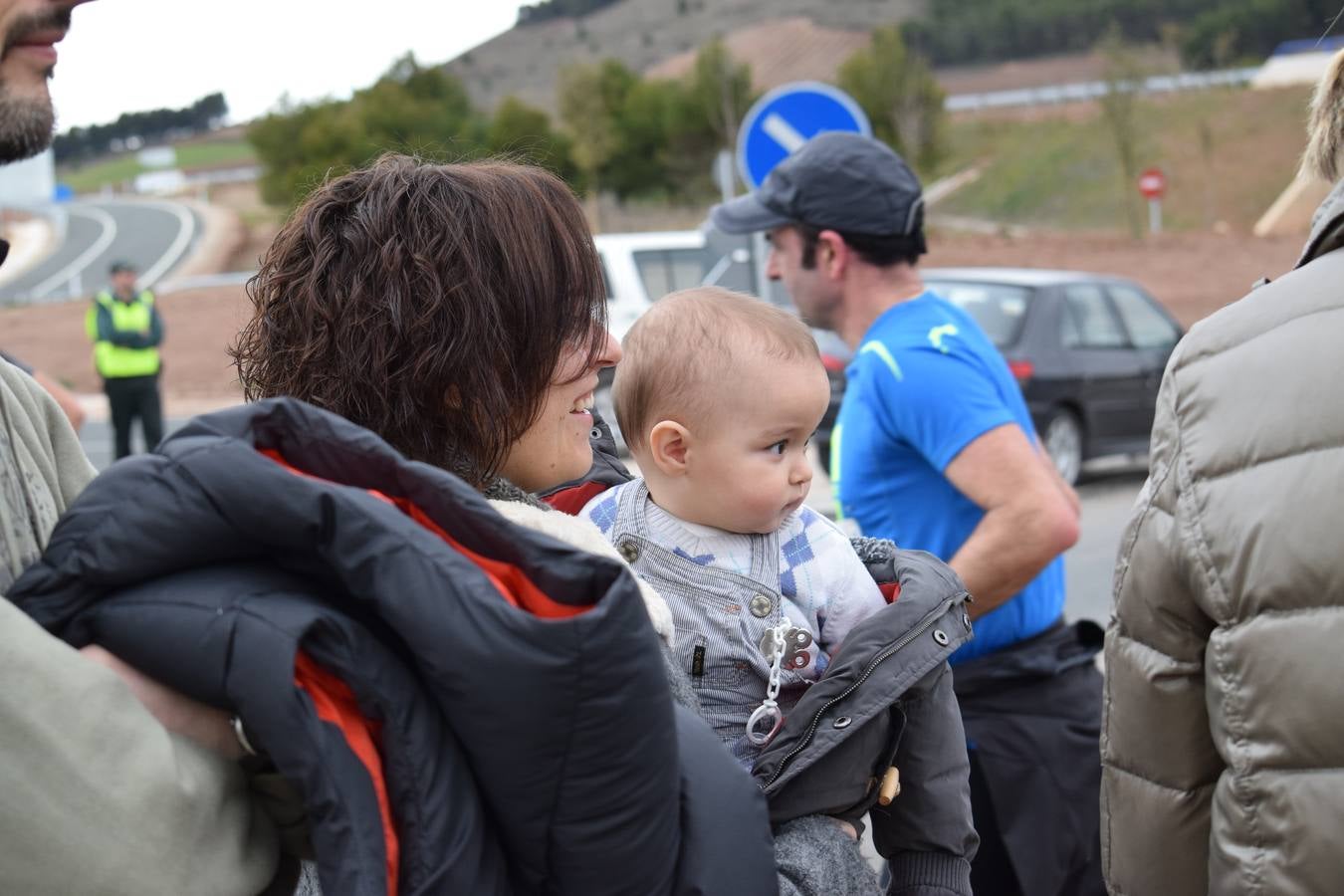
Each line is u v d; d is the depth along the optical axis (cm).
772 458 169
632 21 16025
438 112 5784
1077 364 978
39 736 102
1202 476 156
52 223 7444
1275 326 154
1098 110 5559
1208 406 157
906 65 4494
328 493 113
